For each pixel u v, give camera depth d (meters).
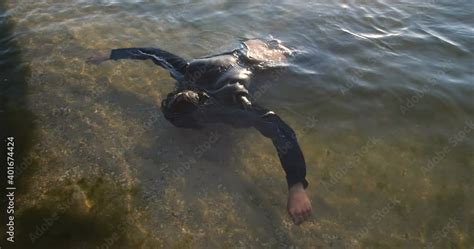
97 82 5.62
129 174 4.36
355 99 5.31
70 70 5.82
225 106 4.50
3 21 6.95
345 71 5.75
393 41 6.50
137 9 7.50
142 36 6.67
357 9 7.49
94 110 5.16
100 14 7.32
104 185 4.22
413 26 6.93
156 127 4.96
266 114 4.35
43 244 3.62
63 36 6.59
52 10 7.39
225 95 4.55
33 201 4.01
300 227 3.87
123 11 7.43
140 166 4.45
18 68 5.82
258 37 6.56
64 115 5.07
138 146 4.70
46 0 7.74
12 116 5.02
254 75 5.18
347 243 3.74
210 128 4.94
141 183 4.26
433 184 4.30
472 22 7.09
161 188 4.22
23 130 4.82
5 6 7.46
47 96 5.36
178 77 4.99
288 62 5.74
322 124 4.96
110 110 5.18
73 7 7.53
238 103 4.48
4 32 6.64
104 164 4.46
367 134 4.87
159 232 3.79
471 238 3.79
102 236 3.72
